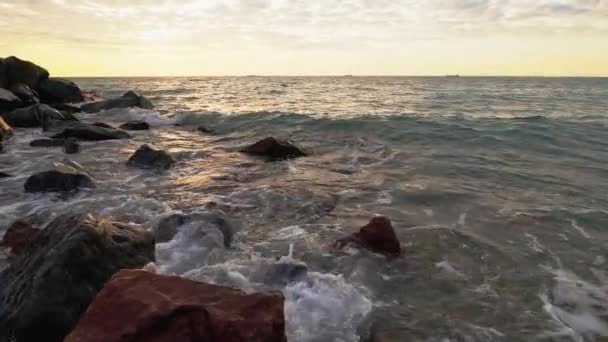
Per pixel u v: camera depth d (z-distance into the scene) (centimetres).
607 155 1338
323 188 980
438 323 470
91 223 514
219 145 1598
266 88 6303
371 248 639
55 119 1994
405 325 465
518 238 698
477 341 439
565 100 3650
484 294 530
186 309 343
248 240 688
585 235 707
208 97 4238
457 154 1366
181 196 923
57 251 464
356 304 494
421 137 1653
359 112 2569
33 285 432
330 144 1576
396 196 921
